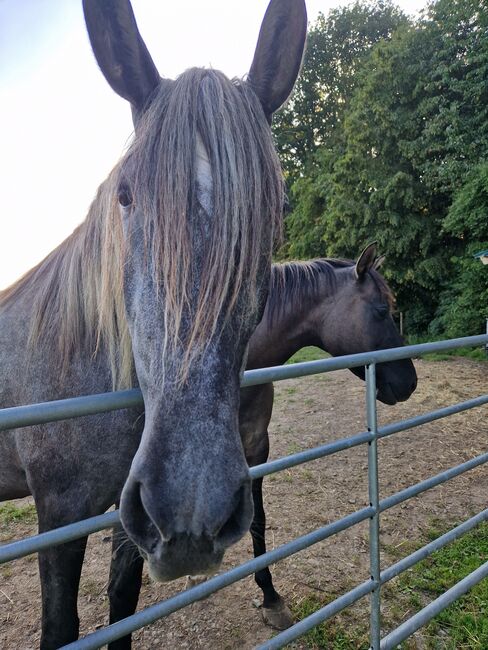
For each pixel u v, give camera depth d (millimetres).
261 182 1083
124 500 916
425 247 13227
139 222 1067
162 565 891
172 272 957
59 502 1420
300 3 1307
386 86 14031
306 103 22375
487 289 9945
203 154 1035
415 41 13633
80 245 1492
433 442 4793
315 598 2449
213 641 2191
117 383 1383
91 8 1149
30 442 1453
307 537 1538
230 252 983
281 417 5910
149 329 1001
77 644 1068
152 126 1082
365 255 3023
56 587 1355
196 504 854
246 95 1192
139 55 1225
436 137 13266
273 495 3639
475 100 12406
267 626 2277
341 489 3744
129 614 1616
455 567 2639
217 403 935
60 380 1496
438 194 13562
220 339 977
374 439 1725
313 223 16922
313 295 3102
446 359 9867
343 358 1585
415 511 3334
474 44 12648
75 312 1466
